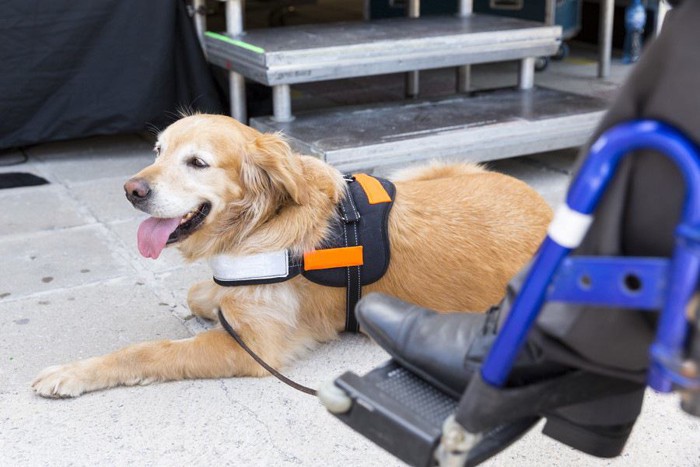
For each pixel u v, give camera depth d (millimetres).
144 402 2627
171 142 2734
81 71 4688
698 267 1127
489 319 1649
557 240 1295
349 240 2795
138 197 2631
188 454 2361
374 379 1653
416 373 1687
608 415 1675
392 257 2904
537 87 5531
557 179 4781
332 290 2889
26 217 4148
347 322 2975
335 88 6609
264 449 2387
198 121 2787
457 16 5781
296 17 8555
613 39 7621
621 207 1318
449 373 1623
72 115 4746
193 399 2650
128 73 4742
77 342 2996
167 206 2650
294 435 2459
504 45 5016
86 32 4605
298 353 2908
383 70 4602
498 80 6766
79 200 4383
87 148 5227
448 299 2988
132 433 2461
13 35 4477
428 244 2957
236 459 2340
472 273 2998
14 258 3701
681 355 1165
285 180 2707
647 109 1293
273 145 2791
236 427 2496
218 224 2787
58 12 4520
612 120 1354
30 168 4852
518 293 1377
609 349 1395
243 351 2750
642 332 1361
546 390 1479
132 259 3725
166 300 3342
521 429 1655
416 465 1479
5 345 2963
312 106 6012
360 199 2883
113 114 4793
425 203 3062
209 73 4992
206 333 2807
